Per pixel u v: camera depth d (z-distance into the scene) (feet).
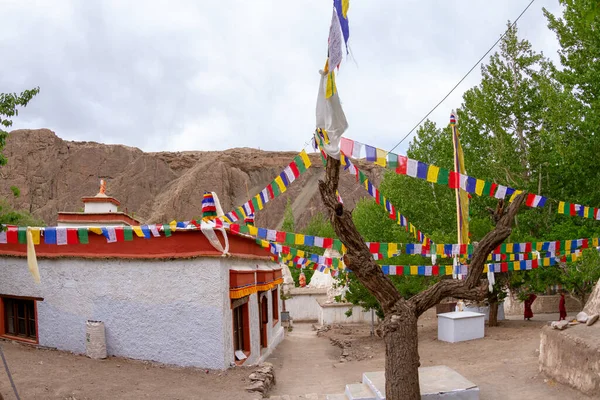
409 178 120.47
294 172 31.78
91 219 57.77
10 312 48.08
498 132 99.60
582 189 85.25
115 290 42.91
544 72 102.06
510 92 102.83
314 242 37.42
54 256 44.52
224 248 41.93
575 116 79.10
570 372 31.12
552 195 91.25
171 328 41.50
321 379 44.09
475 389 28.73
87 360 40.50
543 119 95.66
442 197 114.62
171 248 41.93
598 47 75.82
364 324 95.71
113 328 42.57
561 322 34.73
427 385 29.68
